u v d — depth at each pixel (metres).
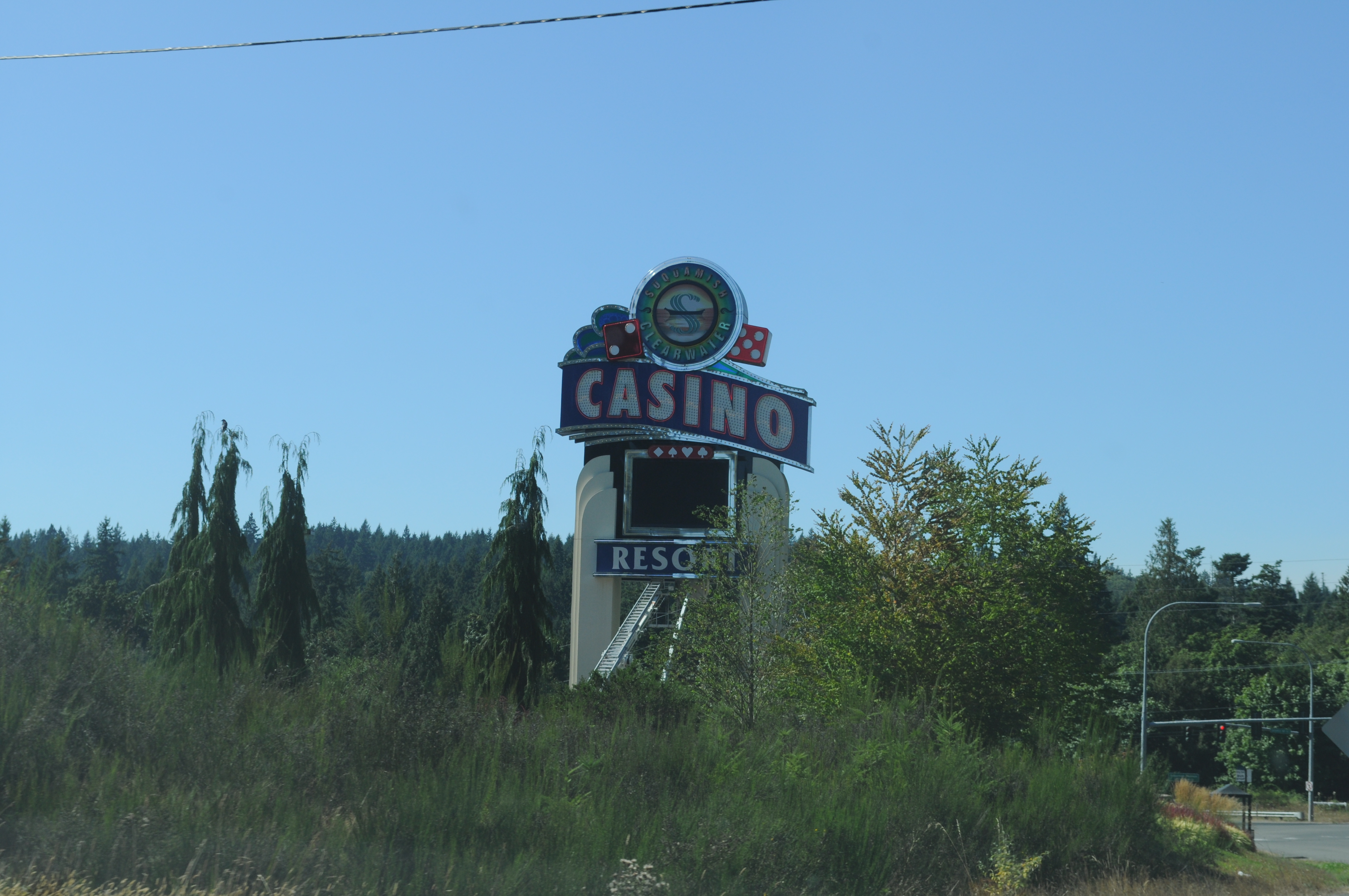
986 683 22.00
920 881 12.87
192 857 8.64
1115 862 16.61
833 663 22.42
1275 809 83.06
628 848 10.88
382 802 10.38
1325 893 21.34
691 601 24.62
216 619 29.98
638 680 21.86
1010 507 24.98
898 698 19.17
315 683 13.59
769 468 50.28
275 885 8.47
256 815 9.69
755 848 11.54
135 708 11.42
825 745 16.59
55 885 7.80
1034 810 15.98
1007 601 23.11
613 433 50.25
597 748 13.62
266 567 32.44
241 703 12.37
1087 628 26.72
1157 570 139.88
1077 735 22.66
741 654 22.80
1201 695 96.94
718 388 49.94
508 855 10.03
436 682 13.76
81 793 9.51
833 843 12.41
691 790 12.75
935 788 14.91
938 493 24.08
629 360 50.12
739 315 49.97
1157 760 20.30
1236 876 20.06
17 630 11.70
